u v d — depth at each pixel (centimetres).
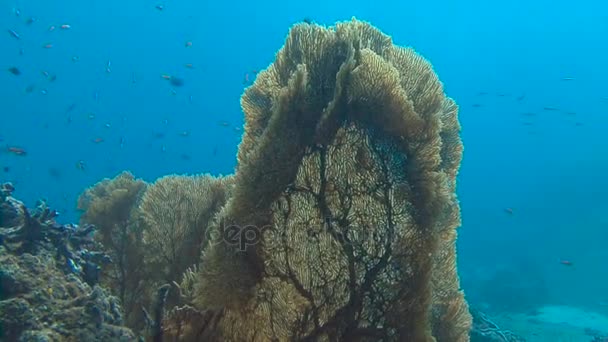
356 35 423
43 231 492
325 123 387
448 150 520
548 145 9362
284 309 396
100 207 786
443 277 527
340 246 394
